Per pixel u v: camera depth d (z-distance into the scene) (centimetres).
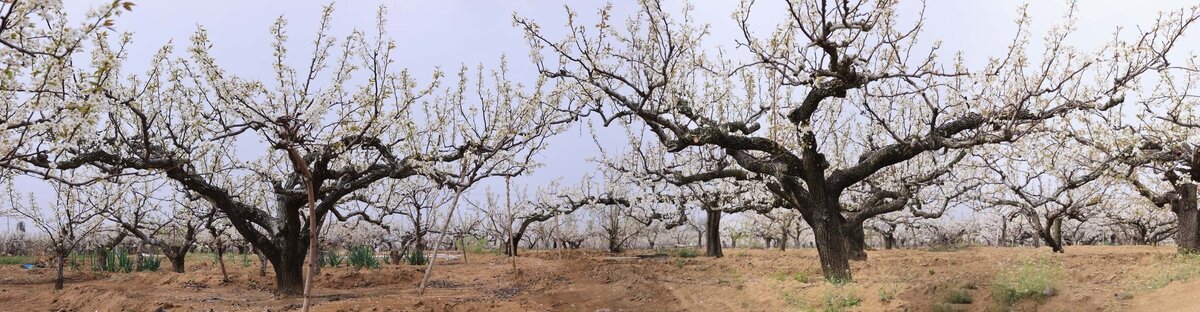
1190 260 1127
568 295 1206
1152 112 1243
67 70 590
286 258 1237
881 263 1579
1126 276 1005
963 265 1239
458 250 3266
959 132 1148
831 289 1008
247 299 1253
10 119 614
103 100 598
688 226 4091
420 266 2038
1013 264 1034
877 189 1698
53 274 1870
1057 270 977
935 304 856
